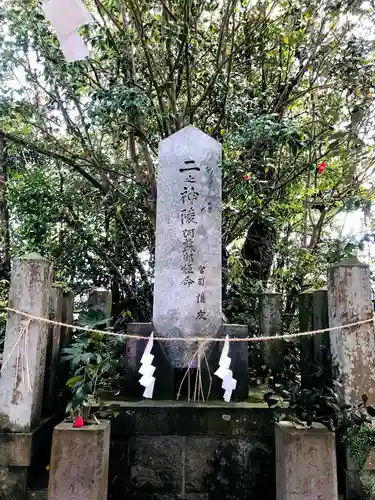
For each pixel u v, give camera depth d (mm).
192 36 6129
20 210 6164
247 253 7723
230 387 3475
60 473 2729
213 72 6824
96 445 2770
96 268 7102
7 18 5363
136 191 6379
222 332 4109
